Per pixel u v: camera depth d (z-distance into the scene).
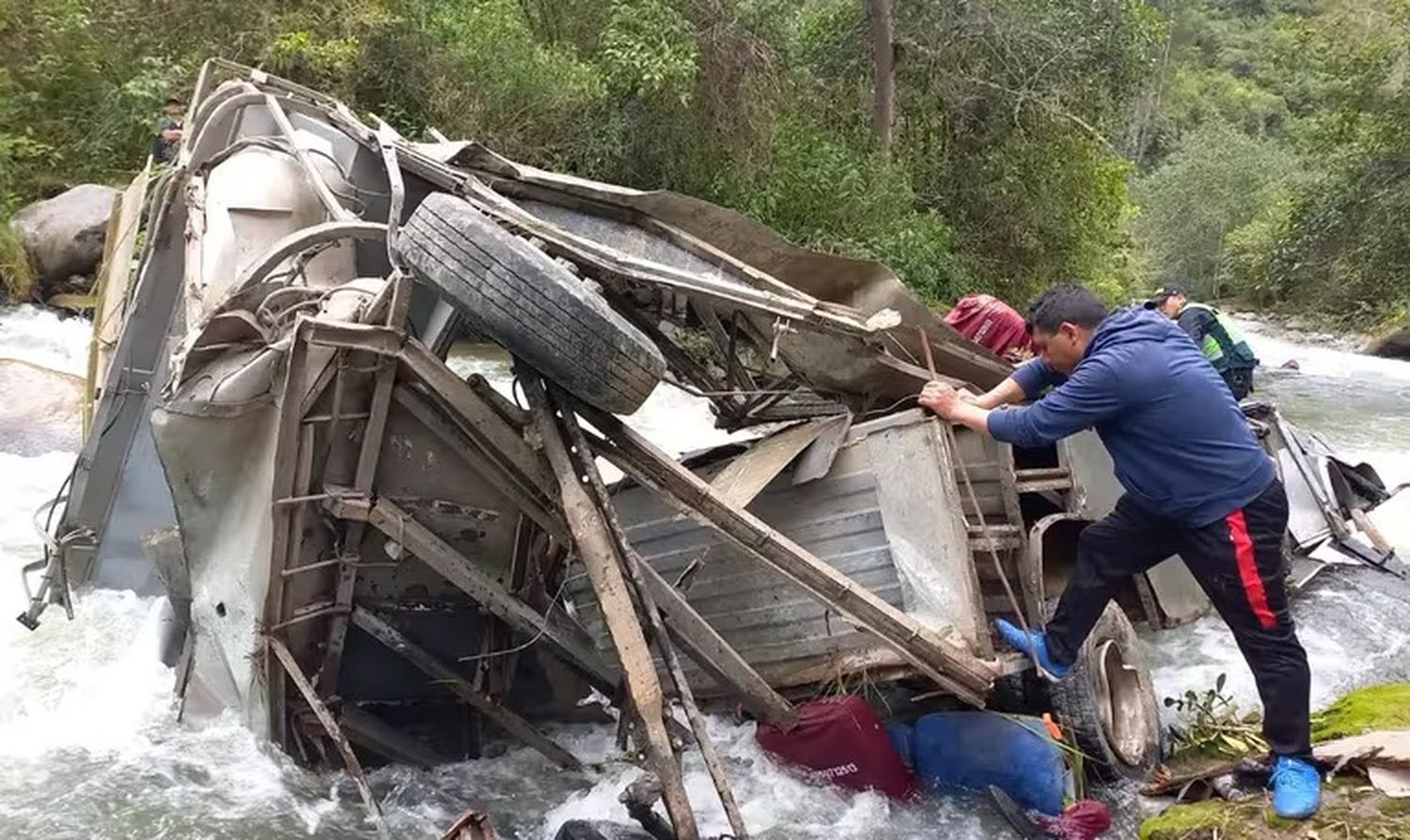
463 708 4.85
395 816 4.38
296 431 4.05
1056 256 20.94
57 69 16.44
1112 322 4.09
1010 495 4.78
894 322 4.77
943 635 4.38
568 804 4.52
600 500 4.03
